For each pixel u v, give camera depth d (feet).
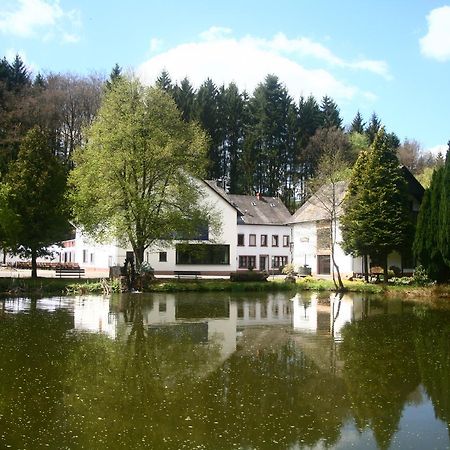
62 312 75.15
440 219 107.96
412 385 37.17
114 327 61.62
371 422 29.45
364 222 127.95
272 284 123.13
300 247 176.65
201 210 122.01
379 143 133.39
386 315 76.43
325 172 143.02
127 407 31.19
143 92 114.62
